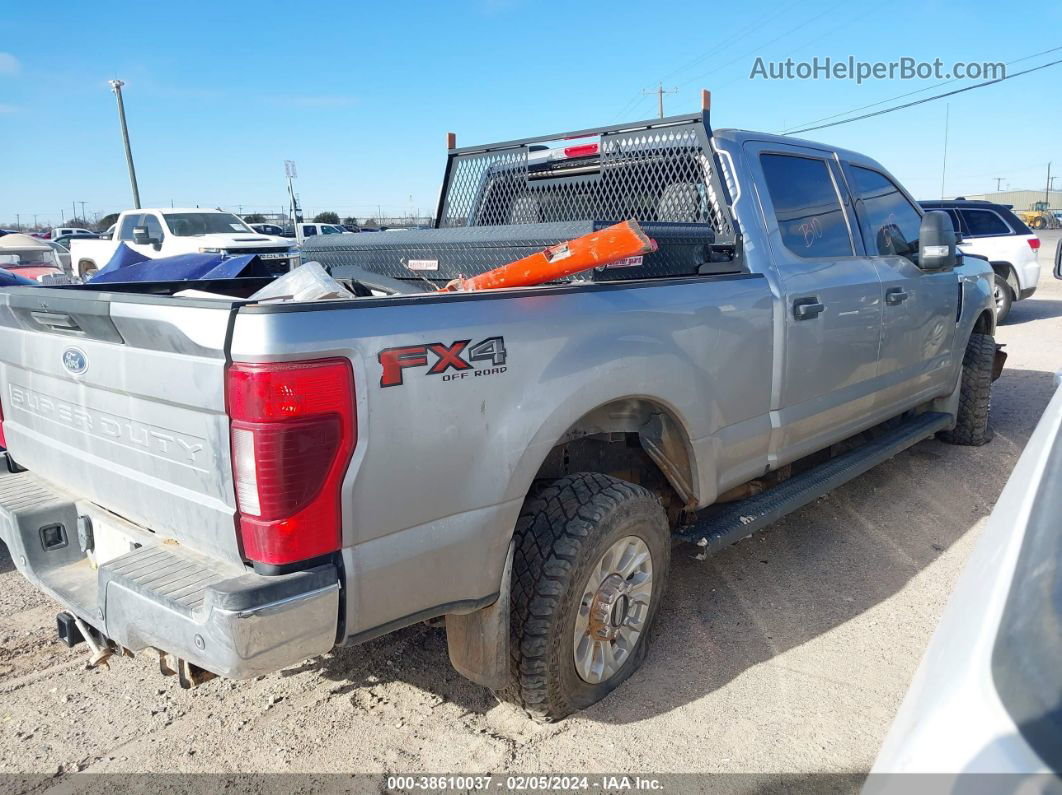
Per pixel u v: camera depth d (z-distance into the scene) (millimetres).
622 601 2961
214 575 2143
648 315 2922
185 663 2252
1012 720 1034
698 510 3807
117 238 16062
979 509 4926
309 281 2805
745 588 3928
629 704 2990
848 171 4496
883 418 4758
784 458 3832
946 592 3857
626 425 3094
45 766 2662
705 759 2684
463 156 4660
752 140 3807
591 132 3998
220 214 15836
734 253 3621
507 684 2699
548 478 3086
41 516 2721
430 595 2326
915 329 4805
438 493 2283
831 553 4320
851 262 4238
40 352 2738
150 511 2369
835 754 2701
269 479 1973
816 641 3428
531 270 2854
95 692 3107
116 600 2207
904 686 3092
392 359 2133
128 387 2322
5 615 3707
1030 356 10172
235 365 1979
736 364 3377
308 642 2057
